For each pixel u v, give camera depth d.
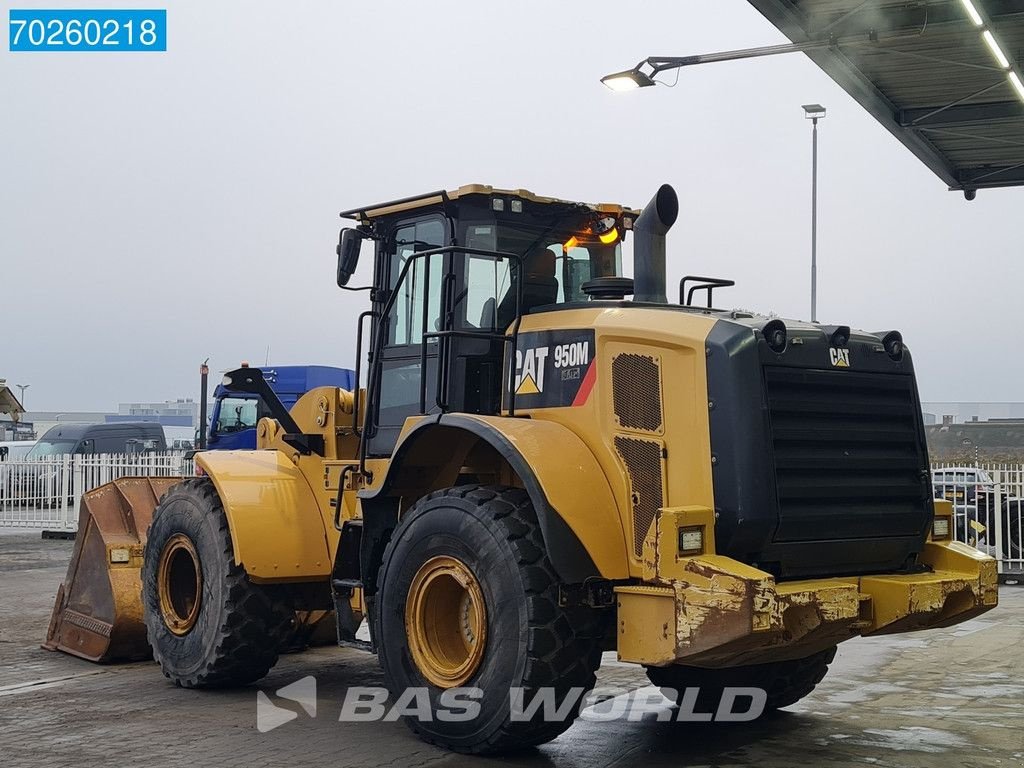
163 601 7.91
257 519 7.33
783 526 5.51
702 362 5.55
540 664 5.52
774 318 5.99
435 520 6.05
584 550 5.57
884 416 6.12
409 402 7.07
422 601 6.09
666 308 6.25
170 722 6.63
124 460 20.31
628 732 6.53
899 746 6.15
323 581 7.63
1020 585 14.70
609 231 7.27
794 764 5.79
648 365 5.76
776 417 5.57
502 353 6.72
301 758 5.80
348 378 23.47
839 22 11.99
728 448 5.45
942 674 8.36
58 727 6.48
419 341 7.03
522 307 6.79
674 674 6.83
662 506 5.62
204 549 7.54
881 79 13.42
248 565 7.19
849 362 5.96
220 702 7.22
